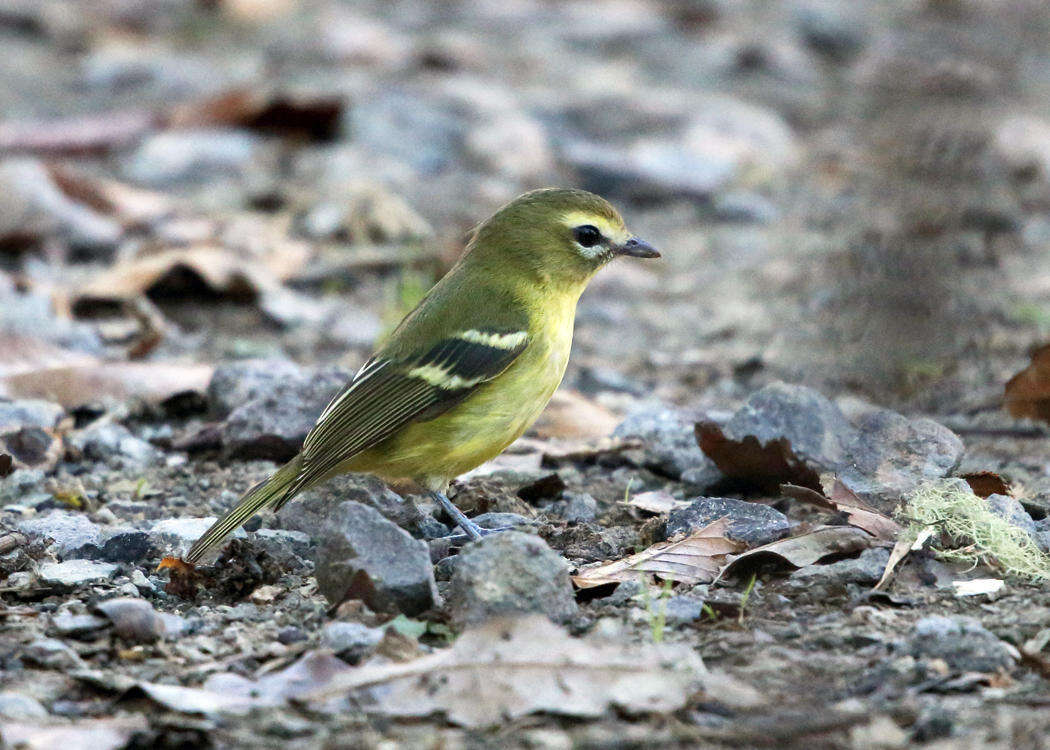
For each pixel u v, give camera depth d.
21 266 16.86
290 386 11.43
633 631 7.64
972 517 8.67
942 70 23.59
